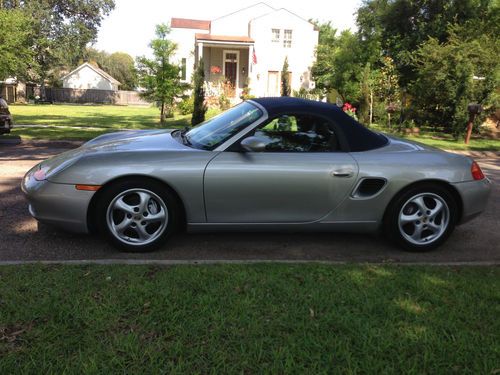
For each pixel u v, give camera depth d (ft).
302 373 7.46
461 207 14.40
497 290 10.77
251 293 10.16
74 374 7.25
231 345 8.14
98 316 8.93
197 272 11.18
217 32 105.29
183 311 9.22
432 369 7.72
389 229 14.14
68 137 40.27
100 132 45.68
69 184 12.68
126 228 13.12
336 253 14.11
